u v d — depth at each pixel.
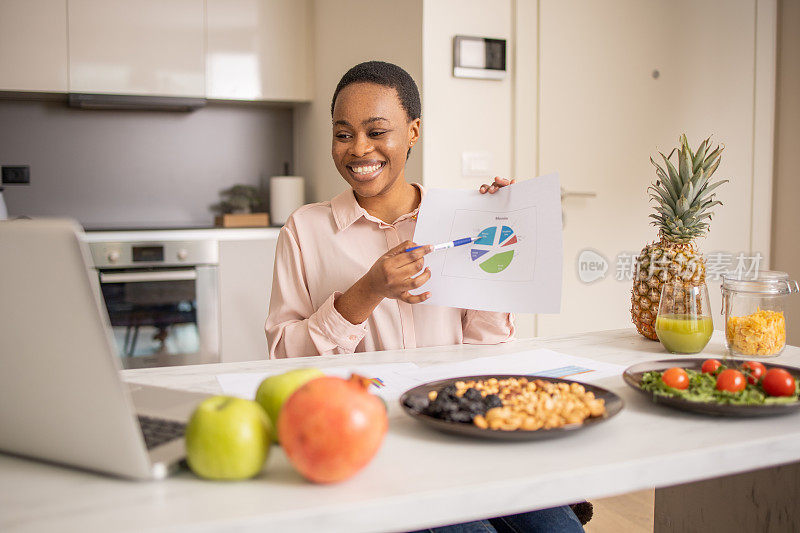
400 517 0.66
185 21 3.49
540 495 0.71
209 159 3.91
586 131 2.94
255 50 3.60
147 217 3.83
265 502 0.65
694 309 1.29
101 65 3.38
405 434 0.84
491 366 1.21
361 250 1.54
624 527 2.13
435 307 1.52
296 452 0.67
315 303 1.56
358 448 0.66
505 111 2.80
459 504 0.68
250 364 1.25
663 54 3.05
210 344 3.34
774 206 3.33
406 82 1.46
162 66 3.47
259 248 3.40
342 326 1.33
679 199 1.39
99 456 0.70
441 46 2.65
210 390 1.07
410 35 2.70
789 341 3.25
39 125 3.62
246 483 0.70
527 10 2.79
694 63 3.12
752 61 3.22
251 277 3.39
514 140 2.82
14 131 3.58
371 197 1.54
